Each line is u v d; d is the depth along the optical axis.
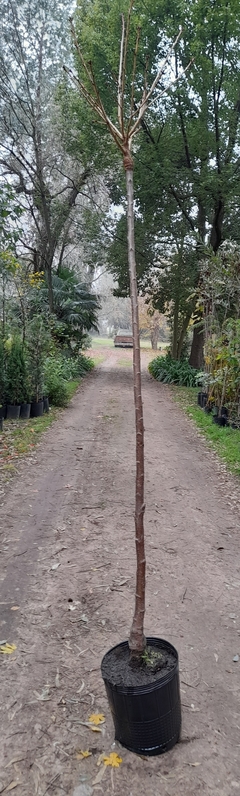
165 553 3.87
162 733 2.03
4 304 9.09
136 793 1.89
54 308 15.05
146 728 2.00
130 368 20.44
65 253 22.75
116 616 2.99
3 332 8.90
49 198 14.45
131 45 11.01
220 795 1.89
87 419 9.14
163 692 1.98
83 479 5.61
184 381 15.23
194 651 2.71
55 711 2.27
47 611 3.04
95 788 1.91
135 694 1.94
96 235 15.25
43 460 6.32
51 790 1.90
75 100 12.72
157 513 4.68
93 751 2.07
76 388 13.38
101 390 13.30
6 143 13.84
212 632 2.88
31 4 12.09
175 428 8.66
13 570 3.54
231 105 12.84
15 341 8.98
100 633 2.82
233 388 8.14
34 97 13.09
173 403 11.55
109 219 15.12
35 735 2.14
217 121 12.21
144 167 12.93
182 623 2.95
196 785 1.93
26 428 8.03
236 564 3.75
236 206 12.70
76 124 13.37
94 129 13.25
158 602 3.17
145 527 4.34
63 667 2.55
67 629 2.86
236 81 12.47
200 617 3.02
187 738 2.14
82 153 14.58
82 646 2.71
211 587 3.39
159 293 16.48
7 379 8.77
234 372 7.89
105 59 11.39
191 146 12.77
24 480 5.51
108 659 2.16
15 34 12.29
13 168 14.32
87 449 6.95
